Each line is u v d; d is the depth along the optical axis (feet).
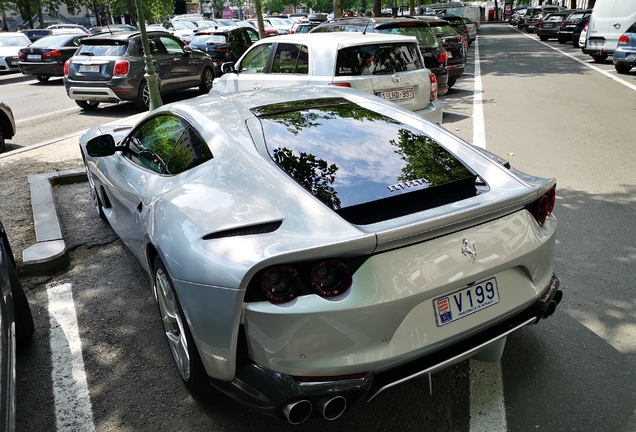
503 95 40.01
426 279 7.14
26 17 135.44
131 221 11.41
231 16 257.96
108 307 12.26
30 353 10.62
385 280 6.91
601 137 26.55
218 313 7.22
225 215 7.85
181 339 8.86
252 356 7.22
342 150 9.12
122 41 37.45
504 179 8.84
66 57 55.62
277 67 24.29
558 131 28.02
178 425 8.61
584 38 72.08
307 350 6.83
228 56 52.75
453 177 8.77
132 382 9.70
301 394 6.85
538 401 8.85
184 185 9.11
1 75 66.39
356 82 21.36
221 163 8.96
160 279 9.33
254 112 10.24
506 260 7.83
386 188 8.28
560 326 10.94
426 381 7.52
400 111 10.89
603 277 12.88
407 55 23.38
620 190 18.97
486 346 7.89
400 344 7.12
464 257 7.45
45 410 9.05
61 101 44.62
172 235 8.16
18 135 31.89
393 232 6.84
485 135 27.37
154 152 11.21
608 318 11.18
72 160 25.00
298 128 9.64
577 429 8.21
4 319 7.38
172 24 110.01
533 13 135.23
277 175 8.31
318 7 228.02
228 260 7.14
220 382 7.72
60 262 14.11
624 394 8.95
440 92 34.40
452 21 71.72
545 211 8.69
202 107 10.69
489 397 8.99
